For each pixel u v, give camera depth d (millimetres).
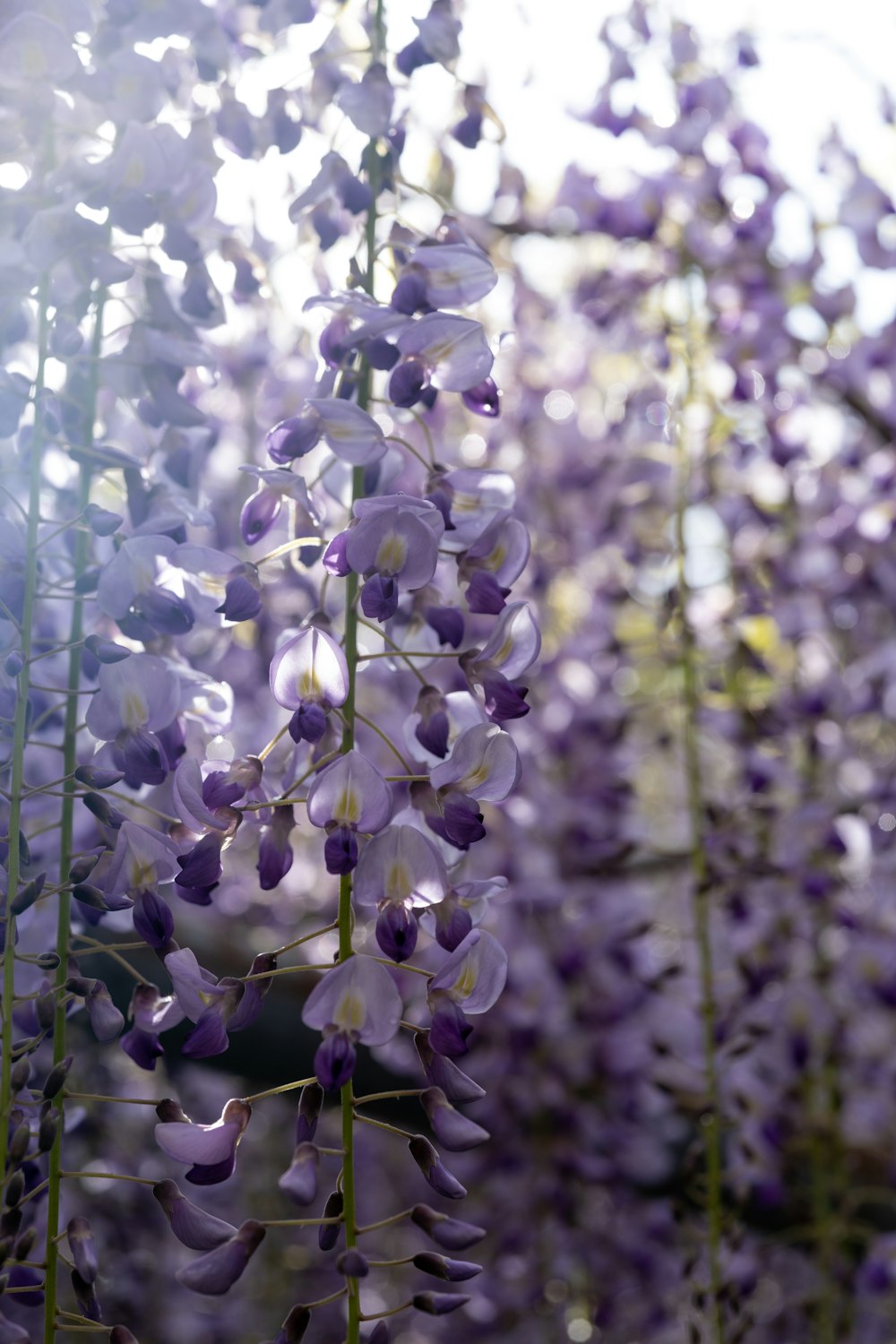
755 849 3105
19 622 1673
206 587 1785
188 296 1984
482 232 3619
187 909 3752
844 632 3938
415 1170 4191
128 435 2266
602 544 3736
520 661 1676
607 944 3525
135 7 1792
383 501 1514
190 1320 3805
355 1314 1420
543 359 4051
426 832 1738
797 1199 3186
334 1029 1440
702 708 3416
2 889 1559
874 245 3885
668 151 3566
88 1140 3545
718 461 3562
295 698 1555
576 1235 3600
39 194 1771
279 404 2729
